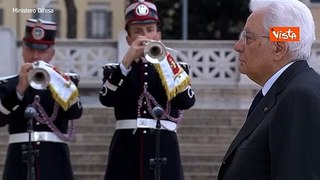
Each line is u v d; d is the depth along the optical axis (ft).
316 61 61.82
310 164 13.16
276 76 14.69
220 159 43.60
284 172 13.28
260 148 14.08
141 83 24.21
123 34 60.80
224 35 85.87
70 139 25.71
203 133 46.68
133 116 24.36
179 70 24.16
